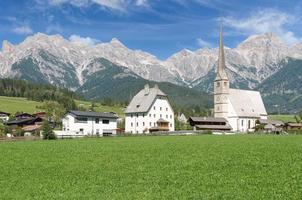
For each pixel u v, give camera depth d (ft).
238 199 81.25
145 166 129.80
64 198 84.58
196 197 83.66
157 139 314.96
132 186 96.12
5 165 137.69
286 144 223.51
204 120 640.99
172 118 617.62
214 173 113.29
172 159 148.66
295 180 99.40
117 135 417.69
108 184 98.99
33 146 239.91
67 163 140.87
